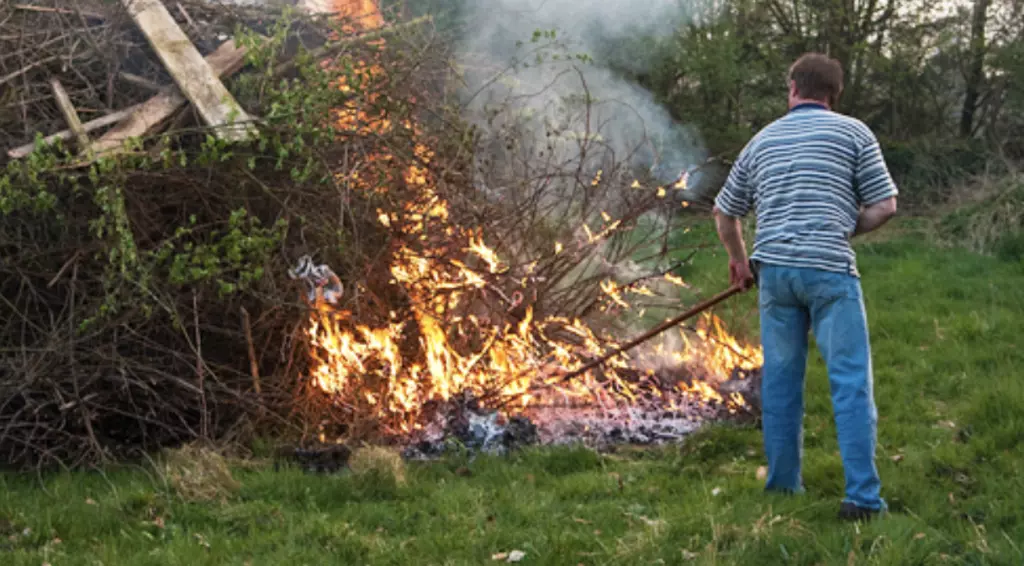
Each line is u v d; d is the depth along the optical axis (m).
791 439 4.21
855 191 4.17
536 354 5.74
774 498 4.11
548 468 4.79
